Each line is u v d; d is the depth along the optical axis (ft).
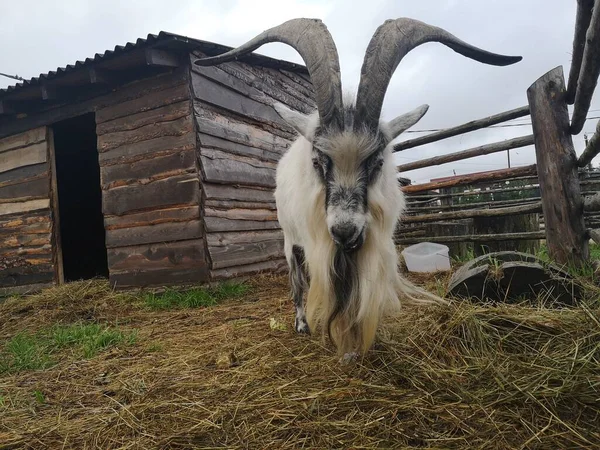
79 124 18.98
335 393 4.71
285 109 6.27
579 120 7.93
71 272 23.04
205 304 11.59
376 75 5.36
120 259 13.91
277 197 8.27
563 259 8.44
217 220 13.14
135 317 10.79
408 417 4.18
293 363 5.82
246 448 3.93
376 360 5.45
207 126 13.04
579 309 5.62
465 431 3.84
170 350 7.28
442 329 5.56
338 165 5.25
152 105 13.30
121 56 12.39
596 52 5.67
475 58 6.86
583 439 3.55
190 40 11.96
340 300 5.76
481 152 11.78
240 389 5.16
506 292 6.22
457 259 14.01
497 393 4.33
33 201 16.07
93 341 8.16
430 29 6.14
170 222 13.06
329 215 5.18
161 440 4.20
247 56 14.70
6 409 5.47
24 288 16.20
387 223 5.80
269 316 9.06
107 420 4.79
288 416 4.38
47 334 9.57
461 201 26.40
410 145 13.57
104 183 14.16
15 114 16.21
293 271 7.67
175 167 12.91
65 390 5.98
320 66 5.53
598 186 14.49
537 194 25.39
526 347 4.99
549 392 4.15
